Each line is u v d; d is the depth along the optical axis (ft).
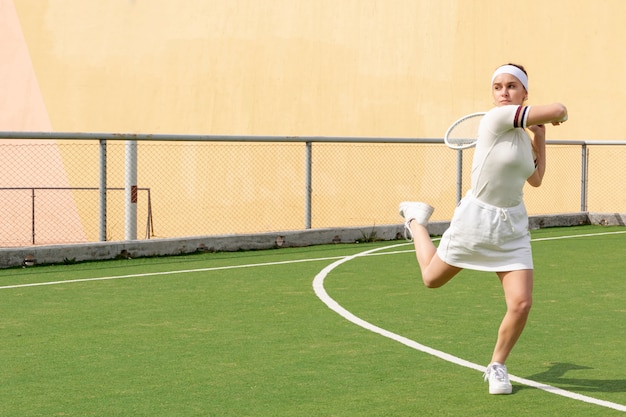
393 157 87.30
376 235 61.93
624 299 38.93
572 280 44.06
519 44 81.41
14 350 29.43
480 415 22.11
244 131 97.04
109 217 101.24
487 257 23.43
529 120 22.29
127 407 22.99
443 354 28.66
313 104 93.20
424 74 86.53
